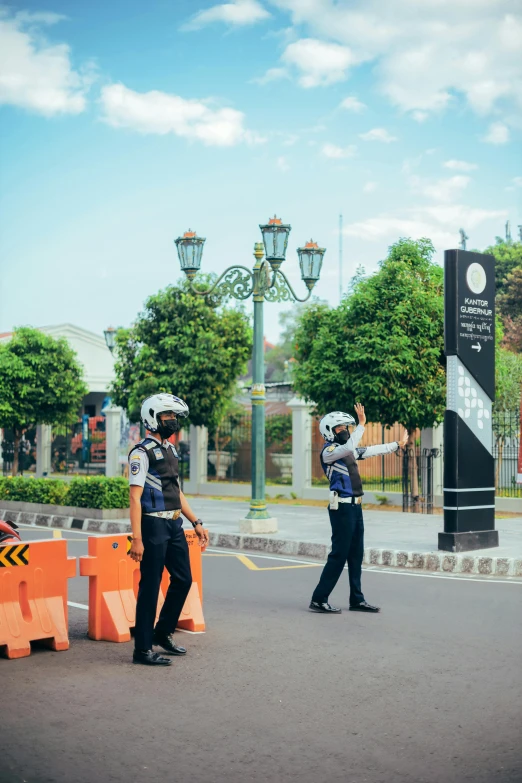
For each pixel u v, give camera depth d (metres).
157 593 7.03
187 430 25.69
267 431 25.33
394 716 5.67
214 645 7.58
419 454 19.62
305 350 20.27
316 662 7.01
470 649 7.42
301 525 16.27
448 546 12.41
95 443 29.75
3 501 20.52
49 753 5.00
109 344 26.52
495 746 5.14
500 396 23.41
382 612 9.01
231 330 24.11
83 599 9.67
